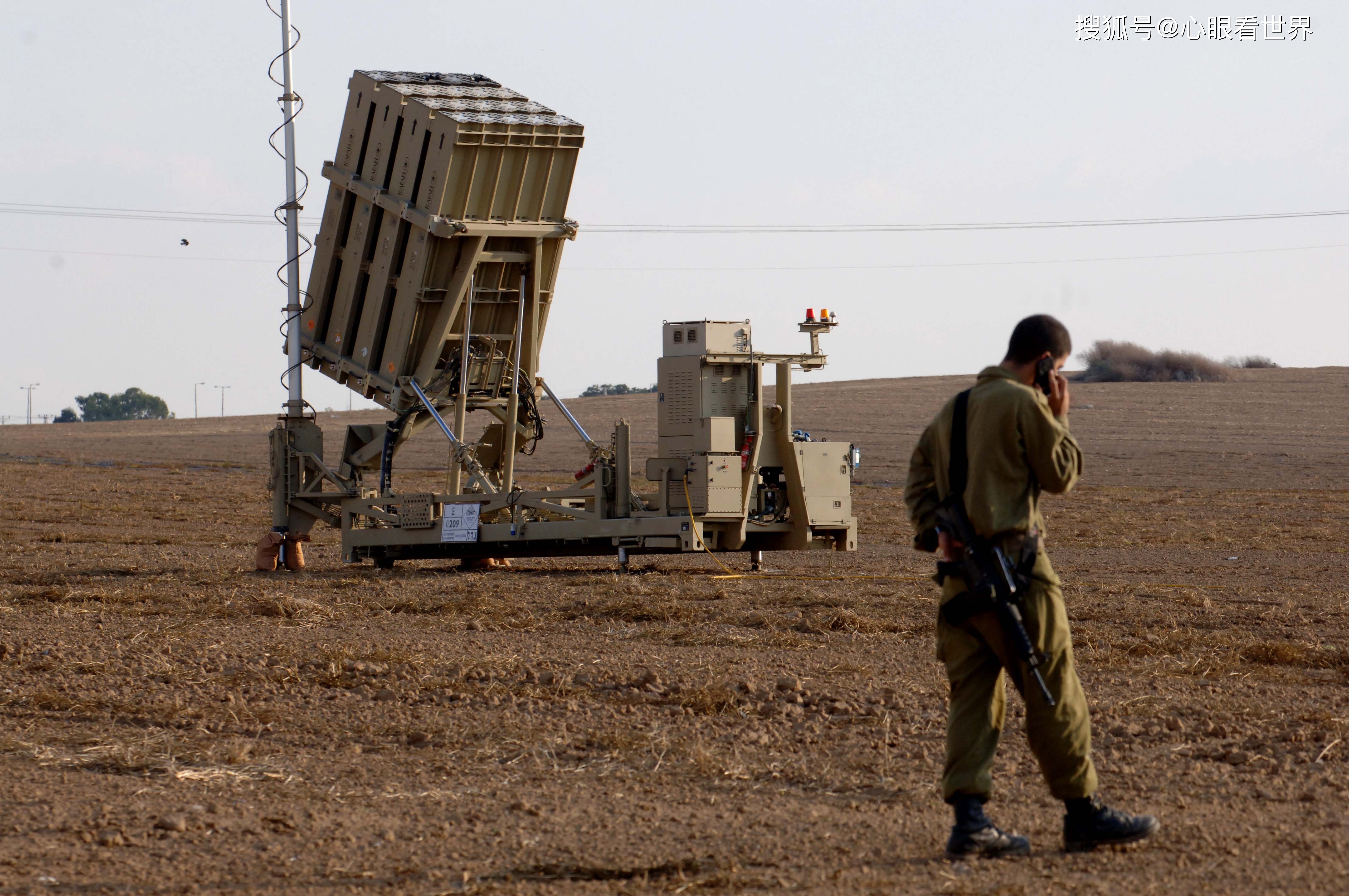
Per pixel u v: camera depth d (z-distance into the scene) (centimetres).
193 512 10006
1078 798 1711
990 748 1720
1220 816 1884
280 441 6031
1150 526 9138
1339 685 2959
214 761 2292
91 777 2183
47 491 11825
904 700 2734
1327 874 1611
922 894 1563
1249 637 3653
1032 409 1677
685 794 2064
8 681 2964
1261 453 17412
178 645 3462
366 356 5941
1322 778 2091
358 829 1883
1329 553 7150
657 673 3038
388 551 6047
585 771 2219
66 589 4838
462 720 2605
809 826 1870
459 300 5675
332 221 5956
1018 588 1680
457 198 5522
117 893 1611
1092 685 2938
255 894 1608
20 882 1639
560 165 5722
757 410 5422
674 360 5406
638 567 5853
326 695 2852
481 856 1753
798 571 5794
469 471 5766
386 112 5681
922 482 1820
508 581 5303
